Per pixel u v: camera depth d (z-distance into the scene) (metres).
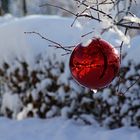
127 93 7.01
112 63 2.70
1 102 8.84
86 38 2.72
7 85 8.48
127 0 2.83
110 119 7.24
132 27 2.71
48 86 7.88
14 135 7.29
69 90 7.63
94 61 2.69
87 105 7.46
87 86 2.78
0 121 8.02
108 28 2.54
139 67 7.00
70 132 7.09
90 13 2.69
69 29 7.97
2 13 17.36
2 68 8.48
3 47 8.40
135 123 7.04
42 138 7.06
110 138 6.60
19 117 8.38
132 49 7.07
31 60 8.08
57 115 7.90
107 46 2.71
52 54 7.84
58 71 7.76
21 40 8.23
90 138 6.82
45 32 8.08
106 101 7.21
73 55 2.75
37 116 8.12
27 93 8.19
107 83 2.77
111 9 2.65
